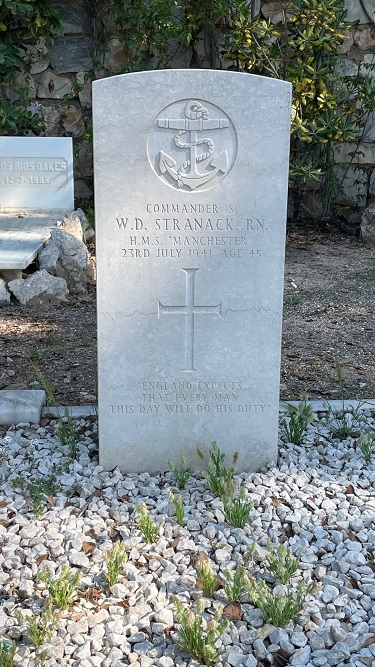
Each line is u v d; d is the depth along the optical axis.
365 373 2.77
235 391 2.04
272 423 2.07
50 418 2.37
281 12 4.63
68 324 3.14
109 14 4.66
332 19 4.28
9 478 2.06
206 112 1.89
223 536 1.82
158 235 1.94
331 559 1.76
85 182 4.90
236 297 1.99
